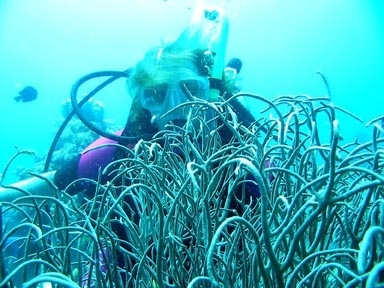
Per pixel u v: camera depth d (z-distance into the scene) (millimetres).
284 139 848
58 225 862
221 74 1909
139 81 1807
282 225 542
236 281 731
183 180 918
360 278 440
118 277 701
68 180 1871
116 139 1824
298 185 735
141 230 913
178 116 1714
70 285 463
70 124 5387
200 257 751
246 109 1807
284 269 500
